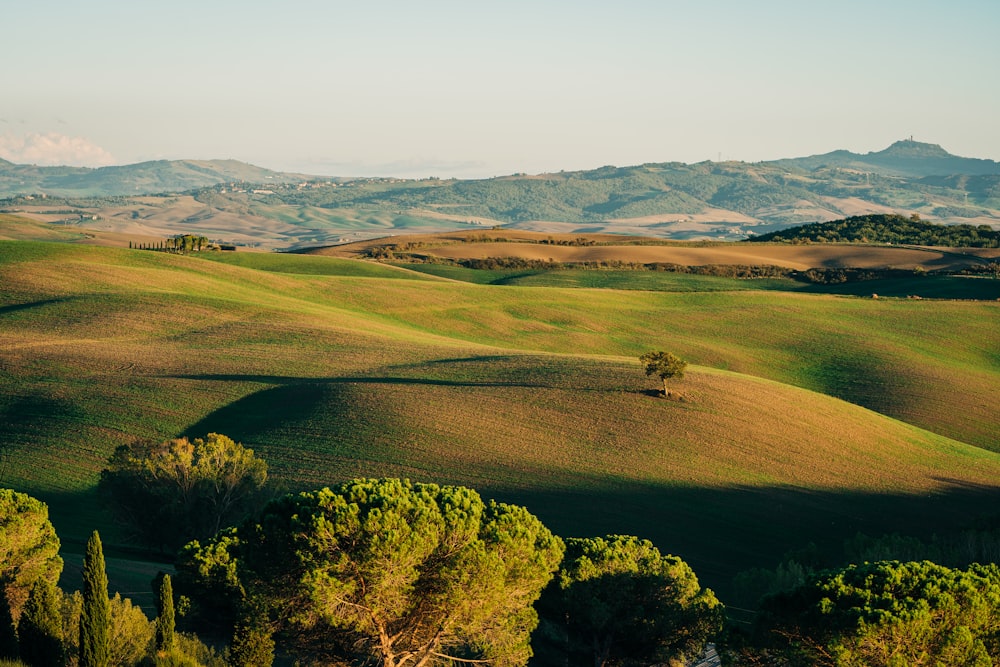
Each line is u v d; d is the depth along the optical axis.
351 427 81.31
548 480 72.06
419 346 112.69
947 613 32.47
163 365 98.44
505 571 34.19
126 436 79.06
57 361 97.44
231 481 61.06
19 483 69.38
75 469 72.56
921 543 58.25
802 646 33.66
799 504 70.69
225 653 35.31
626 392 91.25
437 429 81.00
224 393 90.31
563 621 41.69
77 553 54.22
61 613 34.06
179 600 39.78
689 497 70.44
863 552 56.59
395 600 32.94
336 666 35.53
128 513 59.47
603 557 42.09
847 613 32.44
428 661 35.59
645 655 41.91
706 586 56.22
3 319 113.62
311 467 73.19
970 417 106.00
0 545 37.06
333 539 32.62
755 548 63.03
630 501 69.12
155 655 31.44
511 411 85.75
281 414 85.19
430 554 33.25
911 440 89.69
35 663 31.83
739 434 83.25
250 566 34.69
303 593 32.69
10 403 85.50
